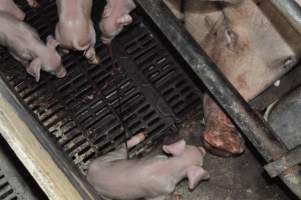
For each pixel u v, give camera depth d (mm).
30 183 1658
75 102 1721
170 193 1617
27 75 1719
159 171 1530
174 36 1431
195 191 1674
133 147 1695
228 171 1687
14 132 1244
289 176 1379
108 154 1628
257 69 1521
